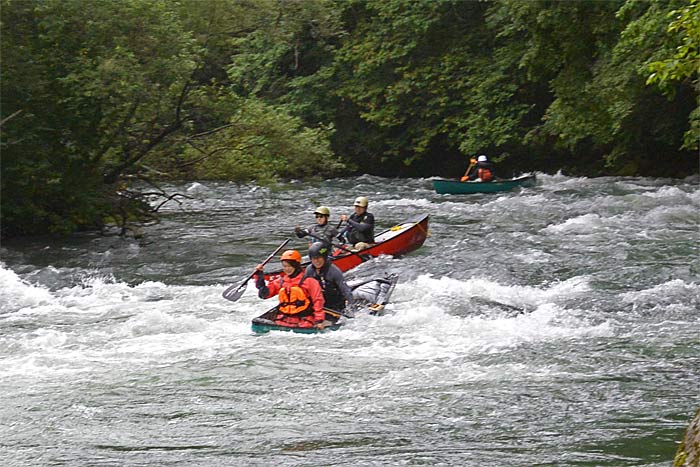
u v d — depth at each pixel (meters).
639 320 18.61
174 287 23.12
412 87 54.31
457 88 53.03
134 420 12.89
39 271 25.34
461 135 52.31
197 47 29.83
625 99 39.94
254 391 14.24
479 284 21.97
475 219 34.94
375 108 56.53
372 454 11.05
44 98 29.12
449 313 19.31
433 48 54.72
